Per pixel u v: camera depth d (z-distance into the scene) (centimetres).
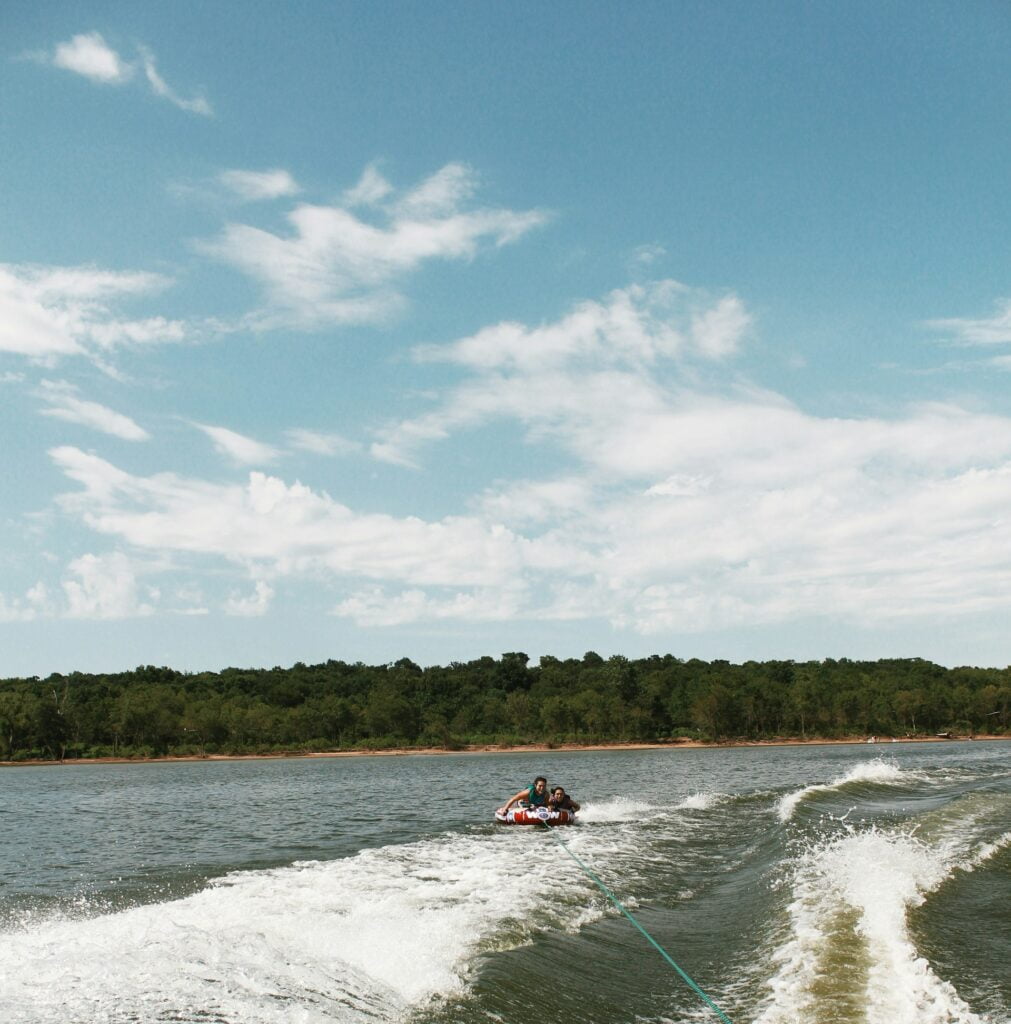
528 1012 845
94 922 1255
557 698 11150
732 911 1327
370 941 1060
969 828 2002
